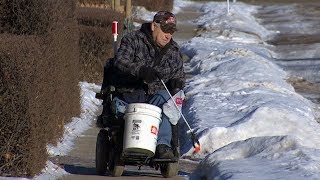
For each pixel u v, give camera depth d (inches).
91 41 2139.5
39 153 987.3
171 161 973.8
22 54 960.9
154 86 1000.9
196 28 3863.2
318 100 2226.9
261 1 5152.6
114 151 1002.7
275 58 3078.2
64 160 1170.6
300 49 3292.3
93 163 1161.4
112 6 3245.6
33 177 969.5
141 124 948.6
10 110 957.2
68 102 1478.8
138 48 995.9
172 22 992.9
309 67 2834.6
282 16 4419.3
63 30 1322.6
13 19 1218.0
